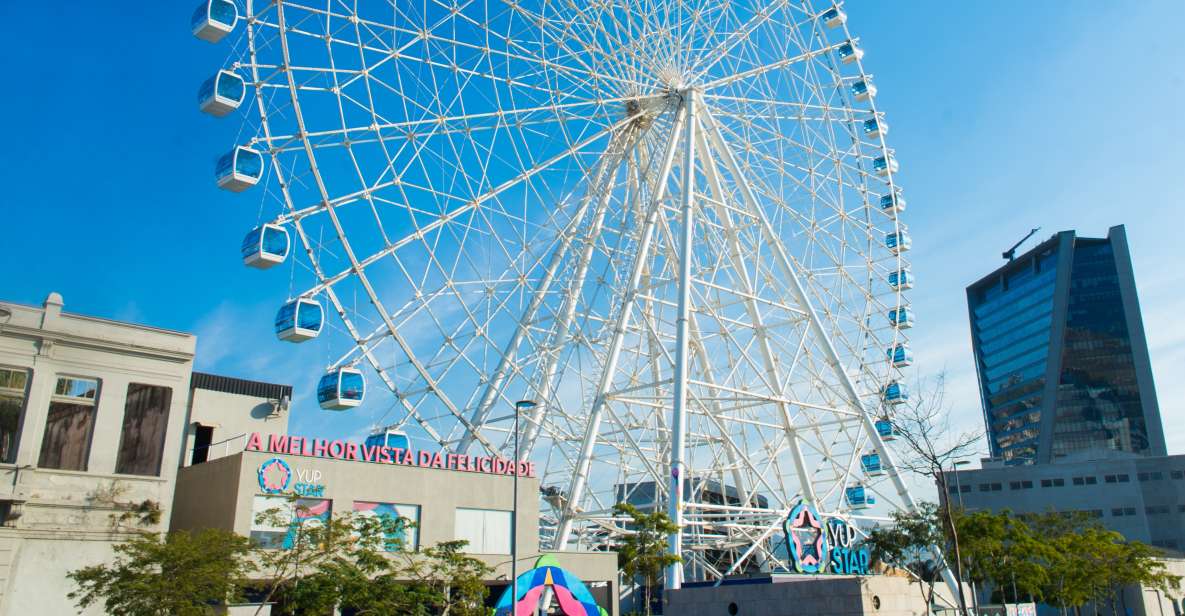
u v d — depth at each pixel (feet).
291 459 139.85
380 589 118.42
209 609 109.50
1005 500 456.45
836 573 150.20
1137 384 642.63
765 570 188.24
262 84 144.25
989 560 174.81
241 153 143.23
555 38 170.40
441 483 154.81
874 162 215.72
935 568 152.46
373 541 124.26
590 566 169.68
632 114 181.78
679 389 151.43
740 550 213.05
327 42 148.46
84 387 125.18
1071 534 222.07
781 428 174.09
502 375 163.94
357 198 148.25
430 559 144.05
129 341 129.18
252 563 114.73
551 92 169.99
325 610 114.11
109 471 123.75
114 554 118.93
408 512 149.89
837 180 200.03
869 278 199.00
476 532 156.97
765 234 177.27
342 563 118.93
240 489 133.80
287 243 145.18
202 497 141.28
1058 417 651.66
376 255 148.87
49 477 118.62
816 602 129.08
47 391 121.19
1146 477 447.83
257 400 178.60
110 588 104.78
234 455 136.77
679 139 180.55
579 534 173.99
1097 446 635.25
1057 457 642.63
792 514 145.28
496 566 142.61
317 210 145.69
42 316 122.93
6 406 118.32
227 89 143.74
